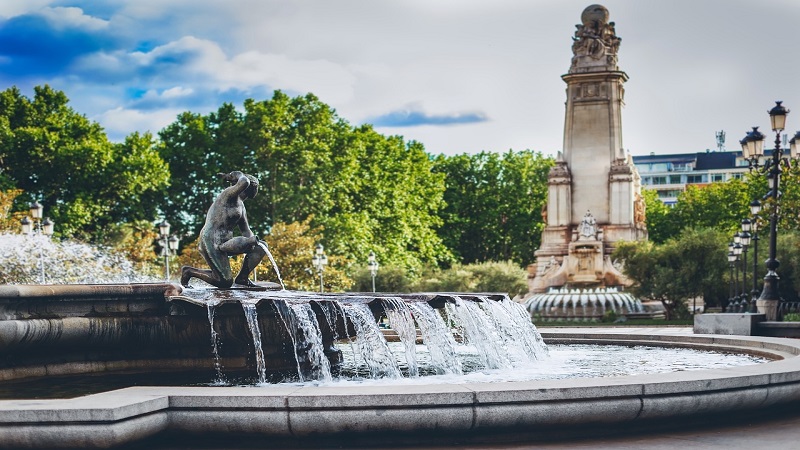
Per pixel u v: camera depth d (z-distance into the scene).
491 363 18.22
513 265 73.75
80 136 66.19
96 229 66.94
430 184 86.94
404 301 16.73
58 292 14.52
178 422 10.43
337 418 10.29
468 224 98.38
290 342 15.91
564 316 58.09
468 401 10.47
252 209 71.25
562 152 69.12
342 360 17.64
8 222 52.56
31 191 64.50
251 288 17.50
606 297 57.97
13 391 13.63
